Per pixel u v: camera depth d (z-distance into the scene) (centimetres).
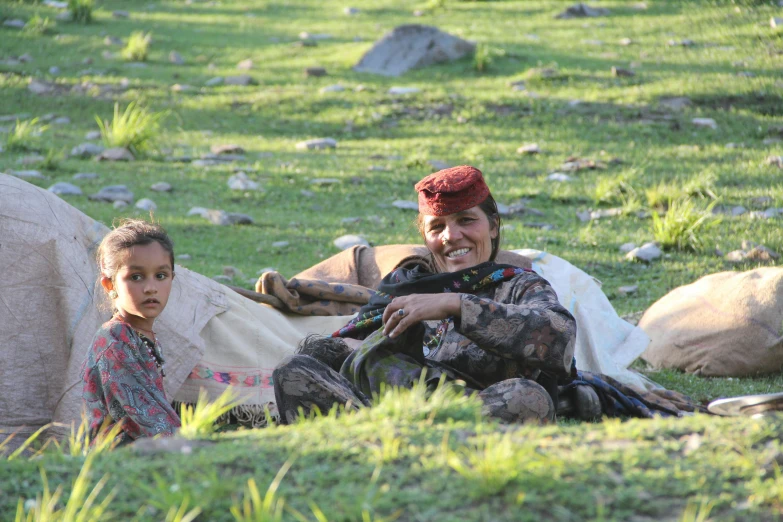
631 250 1753
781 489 326
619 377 995
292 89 3328
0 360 802
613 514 322
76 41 3922
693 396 1035
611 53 3653
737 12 4028
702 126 2780
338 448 387
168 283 634
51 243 834
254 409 864
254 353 927
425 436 397
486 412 507
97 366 606
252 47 4003
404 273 654
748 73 3234
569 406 795
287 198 2202
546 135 2789
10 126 2805
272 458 385
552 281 1102
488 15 4503
